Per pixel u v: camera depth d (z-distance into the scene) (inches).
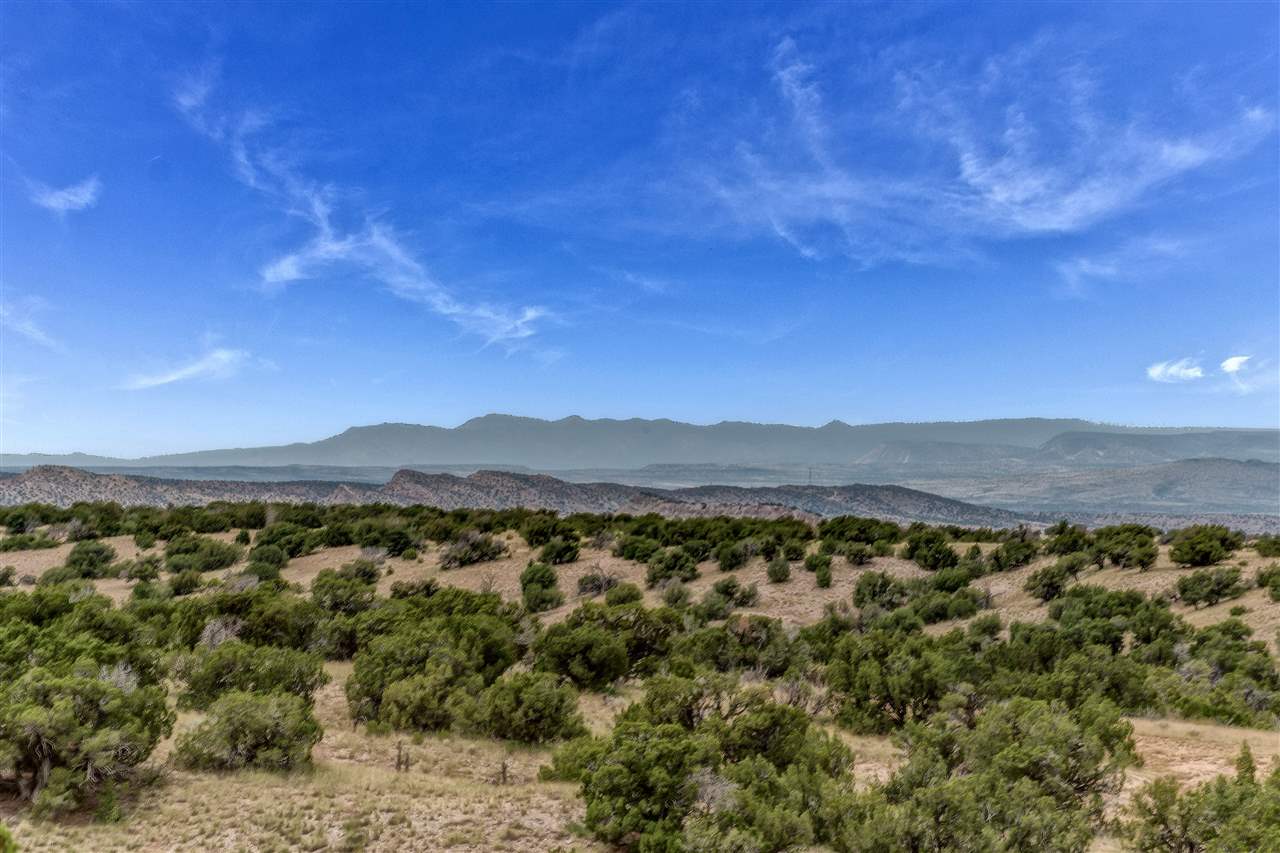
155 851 470.0
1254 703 1053.2
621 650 1211.2
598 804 540.4
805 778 553.3
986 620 1807.3
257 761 649.6
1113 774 557.9
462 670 975.6
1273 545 2356.1
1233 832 424.5
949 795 465.4
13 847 406.3
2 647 752.3
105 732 536.7
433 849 511.5
